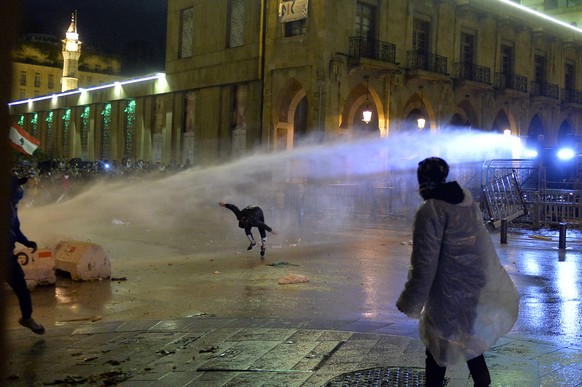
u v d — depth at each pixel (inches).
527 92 1553.9
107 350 234.1
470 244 151.6
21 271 249.3
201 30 1454.2
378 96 1243.8
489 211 858.1
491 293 152.7
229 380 196.4
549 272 469.4
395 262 508.7
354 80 1197.7
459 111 1440.7
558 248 637.9
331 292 370.0
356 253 566.6
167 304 330.3
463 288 151.1
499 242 701.9
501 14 1502.2
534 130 1705.2
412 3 1300.4
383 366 208.5
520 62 1587.1
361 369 205.6
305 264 489.1
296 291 371.9
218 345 238.5
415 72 1267.2
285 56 1224.8
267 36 1269.7
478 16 1457.9
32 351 233.0
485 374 156.5
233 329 264.2
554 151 1081.4
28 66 3526.1
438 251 150.3
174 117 1544.0
